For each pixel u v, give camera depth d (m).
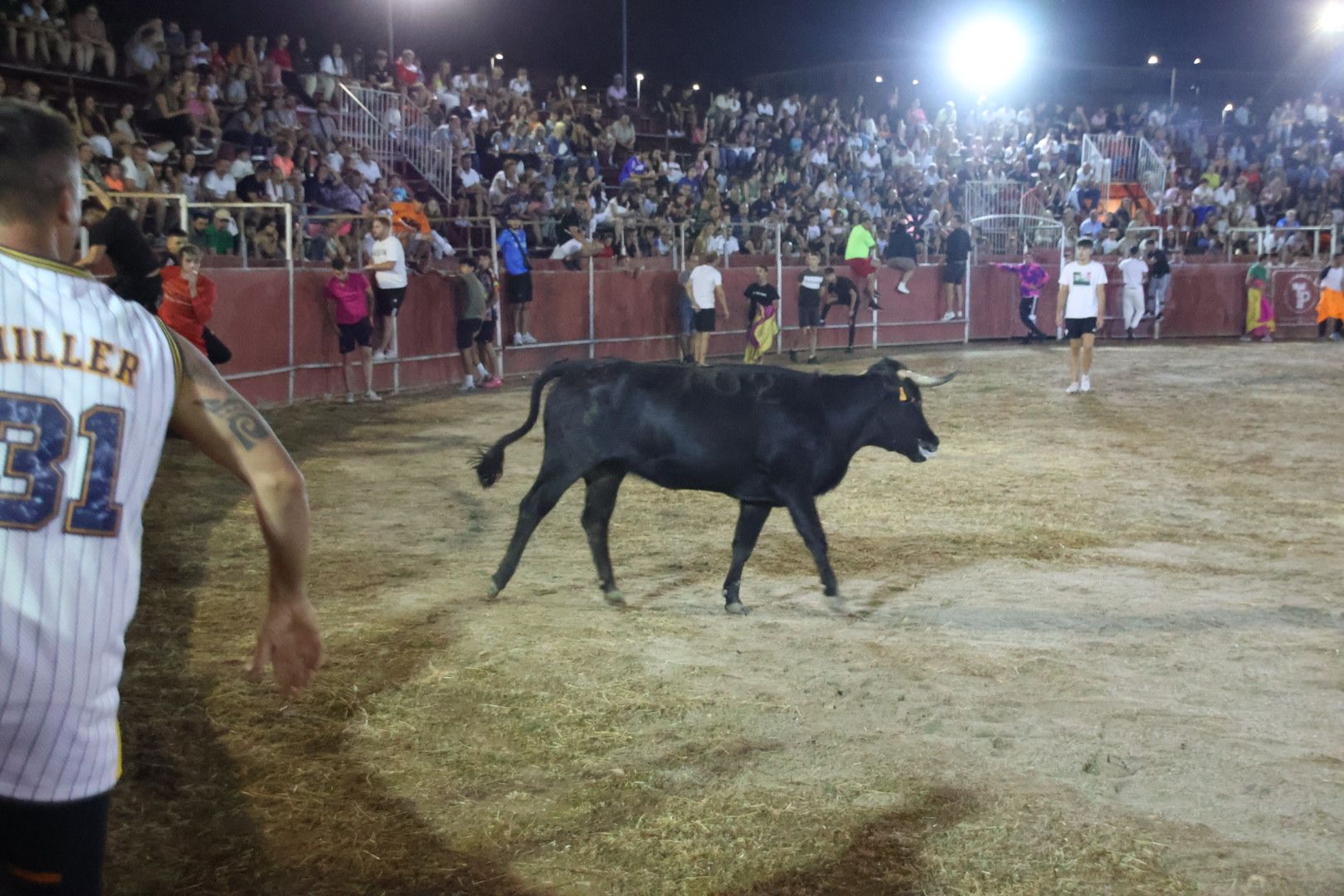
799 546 7.86
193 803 4.02
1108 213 30.52
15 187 1.98
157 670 5.26
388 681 5.18
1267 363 20.80
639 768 4.32
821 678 5.30
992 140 34.31
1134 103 44.53
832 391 6.30
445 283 17.55
